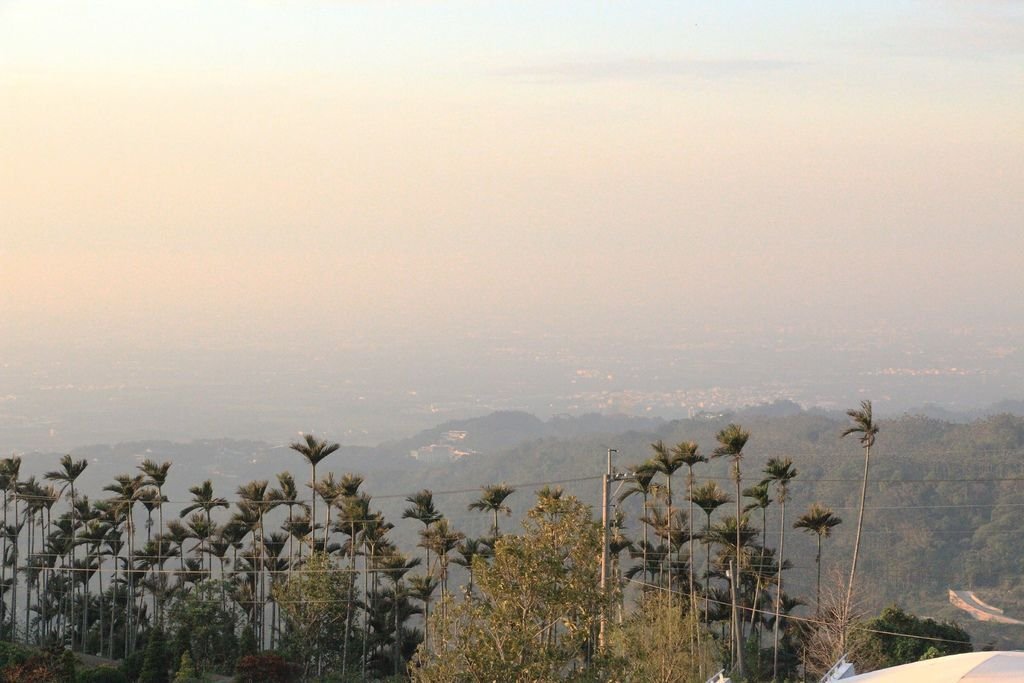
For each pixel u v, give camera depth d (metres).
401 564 104.38
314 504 105.44
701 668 65.88
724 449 96.12
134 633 108.12
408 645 103.38
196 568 116.25
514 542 43.59
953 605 142.88
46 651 70.94
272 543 115.62
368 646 101.62
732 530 95.56
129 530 110.94
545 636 43.62
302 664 91.88
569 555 44.66
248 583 111.56
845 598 85.19
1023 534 158.50
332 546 112.31
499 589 42.91
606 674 43.66
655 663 61.31
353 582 97.62
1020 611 140.12
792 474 99.00
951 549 158.25
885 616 87.31
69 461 119.31
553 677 41.81
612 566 59.06
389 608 105.81
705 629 73.81
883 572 152.50
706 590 101.44
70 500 122.94
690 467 99.06
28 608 113.94
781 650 97.12
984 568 152.88
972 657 41.47
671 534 102.31
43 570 114.69
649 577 107.75
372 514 107.81
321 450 105.62
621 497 89.94
